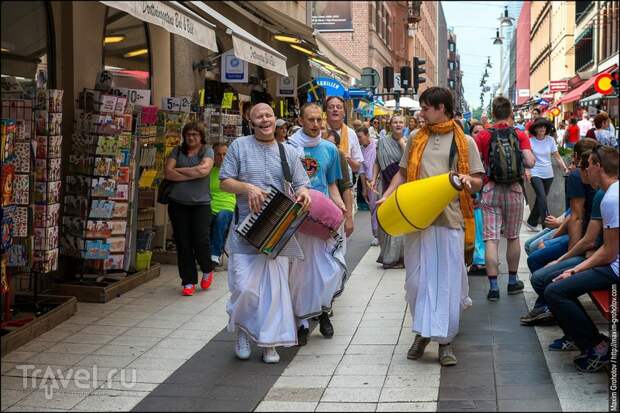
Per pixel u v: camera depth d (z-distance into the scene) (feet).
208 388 18.21
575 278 18.54
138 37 34.65
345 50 116.88
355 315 24.93
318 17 115.96
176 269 33.37
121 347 21.62
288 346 20.26
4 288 22.13
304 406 16.94
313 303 21.43
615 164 18.70
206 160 28.40
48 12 27.04
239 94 49.70
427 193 18.71
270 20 51.08
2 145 21.18
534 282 21.65
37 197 23.53
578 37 161.79
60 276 28.19
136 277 29.58
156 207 34.47
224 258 35.94
